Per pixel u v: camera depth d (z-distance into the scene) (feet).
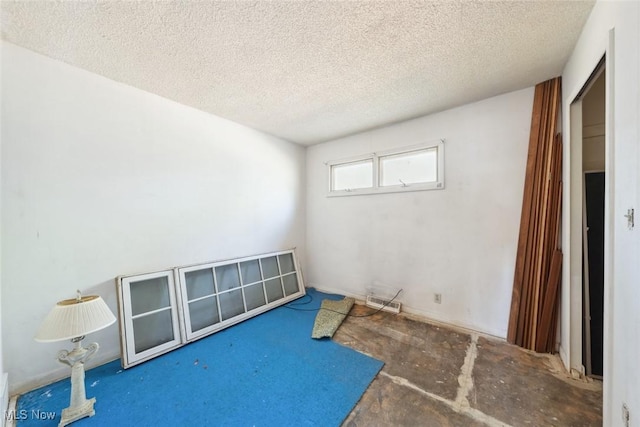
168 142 8.16
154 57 6.01
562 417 4.86
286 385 5.79
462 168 8.64
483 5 4.56
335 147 12.25
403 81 7.14
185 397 5.43
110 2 4.41
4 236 5.47
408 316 9.58
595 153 6.60
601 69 4.77
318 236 13.00
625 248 3.50
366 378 6.01
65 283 6.24
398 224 10.19
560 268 6.86
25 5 4.44
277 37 5.34
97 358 6.61
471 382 5.86
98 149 6.75
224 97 8.05
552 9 4.66
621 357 3.56
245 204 10.50
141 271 7.53
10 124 5.54
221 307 8.97
